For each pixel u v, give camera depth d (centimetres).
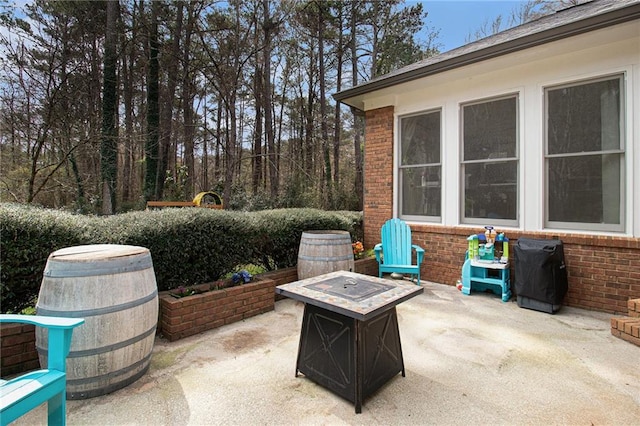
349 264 426
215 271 384
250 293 356
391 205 566
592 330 320
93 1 1079
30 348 241
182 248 342
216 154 1703
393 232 516
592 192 389
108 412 192
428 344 290
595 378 233
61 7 965
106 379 207
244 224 405
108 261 206
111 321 203
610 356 266
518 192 438
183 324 298
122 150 1087
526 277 381
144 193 1192
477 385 224
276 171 1297
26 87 818
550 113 413
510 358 263
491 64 427
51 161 852
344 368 203
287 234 476
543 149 416
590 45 376
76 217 300
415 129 541
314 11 1487
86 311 196
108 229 297
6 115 783
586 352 273
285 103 1839
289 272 449
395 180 562
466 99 477
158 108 1227
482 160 468
